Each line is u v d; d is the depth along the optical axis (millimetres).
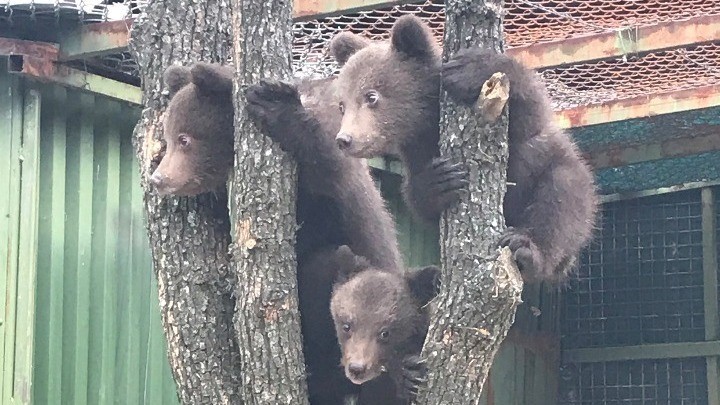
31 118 7000
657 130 9203
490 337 4801
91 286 7312
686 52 7477
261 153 5090
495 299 4738
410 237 9570
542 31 7586
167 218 5352
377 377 5641
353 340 5430
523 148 5652
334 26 7406
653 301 11320
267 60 5164
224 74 5461
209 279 5277
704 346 10922
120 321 7453
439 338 4844
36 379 6945
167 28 5641
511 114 5555
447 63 5043
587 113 8547
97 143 7461
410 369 4934
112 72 7562
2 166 6938
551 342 11484
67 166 7281
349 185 5914
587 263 11641
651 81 8367
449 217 4965
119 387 7391
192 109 5496
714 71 8078
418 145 5703
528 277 5219
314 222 5945
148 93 5660
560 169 5785
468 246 4879
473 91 4949
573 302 11664
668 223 11312
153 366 7613
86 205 7336
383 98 5582
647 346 11211
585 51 7305
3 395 6711
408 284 5578
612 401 11438
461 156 4965
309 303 5832
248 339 4988
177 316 5223
